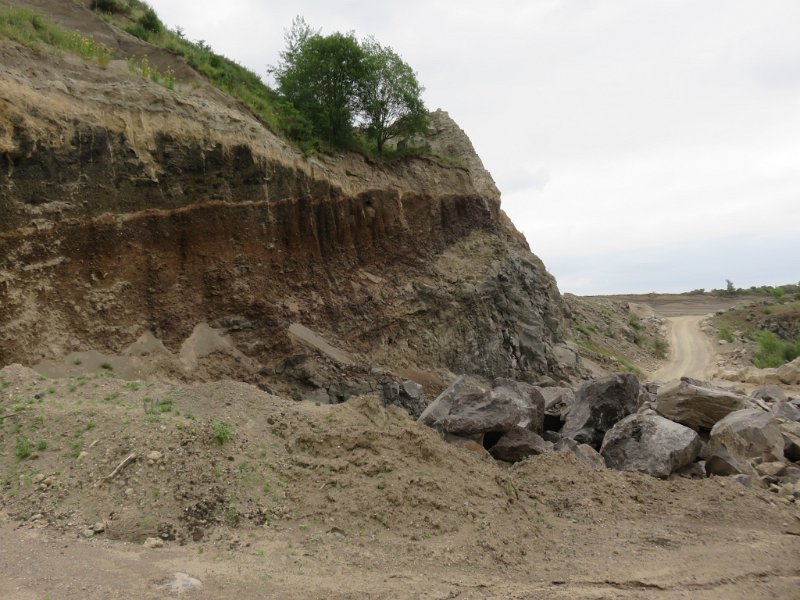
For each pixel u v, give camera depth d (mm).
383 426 9594
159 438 7961
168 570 5734
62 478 7434
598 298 65875
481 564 6543
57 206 12656
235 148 16391
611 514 8469
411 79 24688
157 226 14570
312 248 18984
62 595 5043
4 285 11656
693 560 7055
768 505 9422
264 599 5332
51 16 17812
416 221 24172
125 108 14352
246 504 7273
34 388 9750
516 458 11922
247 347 15766
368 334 19844
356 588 5719
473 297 24000
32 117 12383
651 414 12820
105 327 13188
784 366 30641
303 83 22656
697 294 85312
